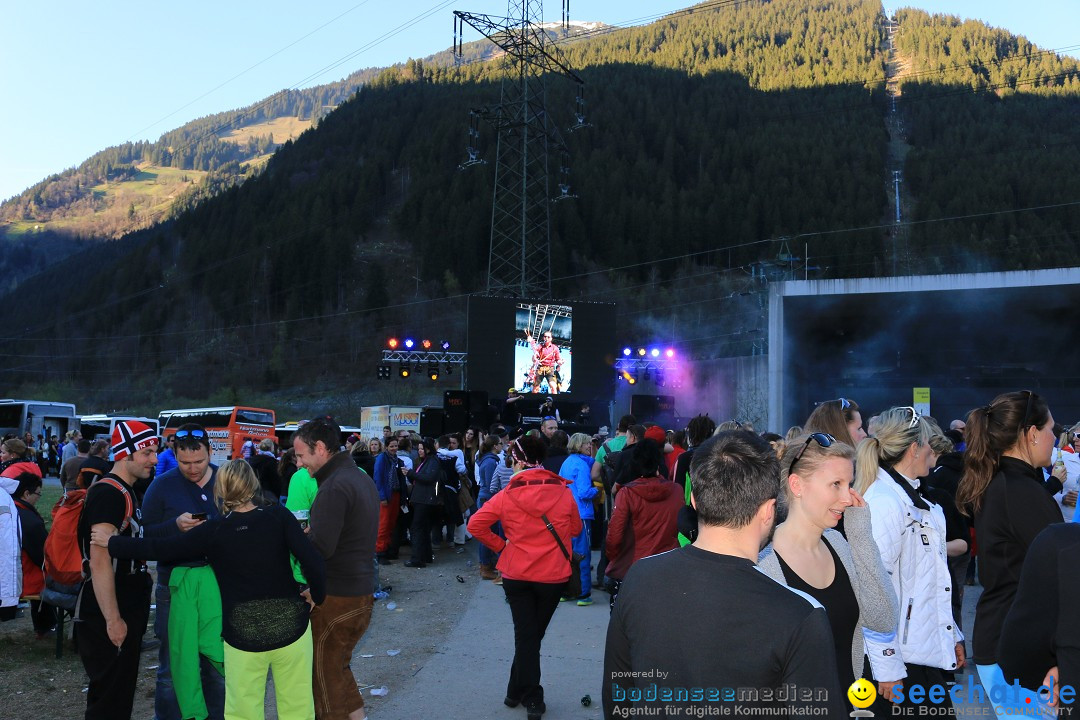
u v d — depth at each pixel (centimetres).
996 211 10412
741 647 214
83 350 12769
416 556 1183
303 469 690
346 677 491
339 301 11450
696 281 9950
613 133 12975
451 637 772
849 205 10875
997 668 346
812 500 282
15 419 4116
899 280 2719
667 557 235
